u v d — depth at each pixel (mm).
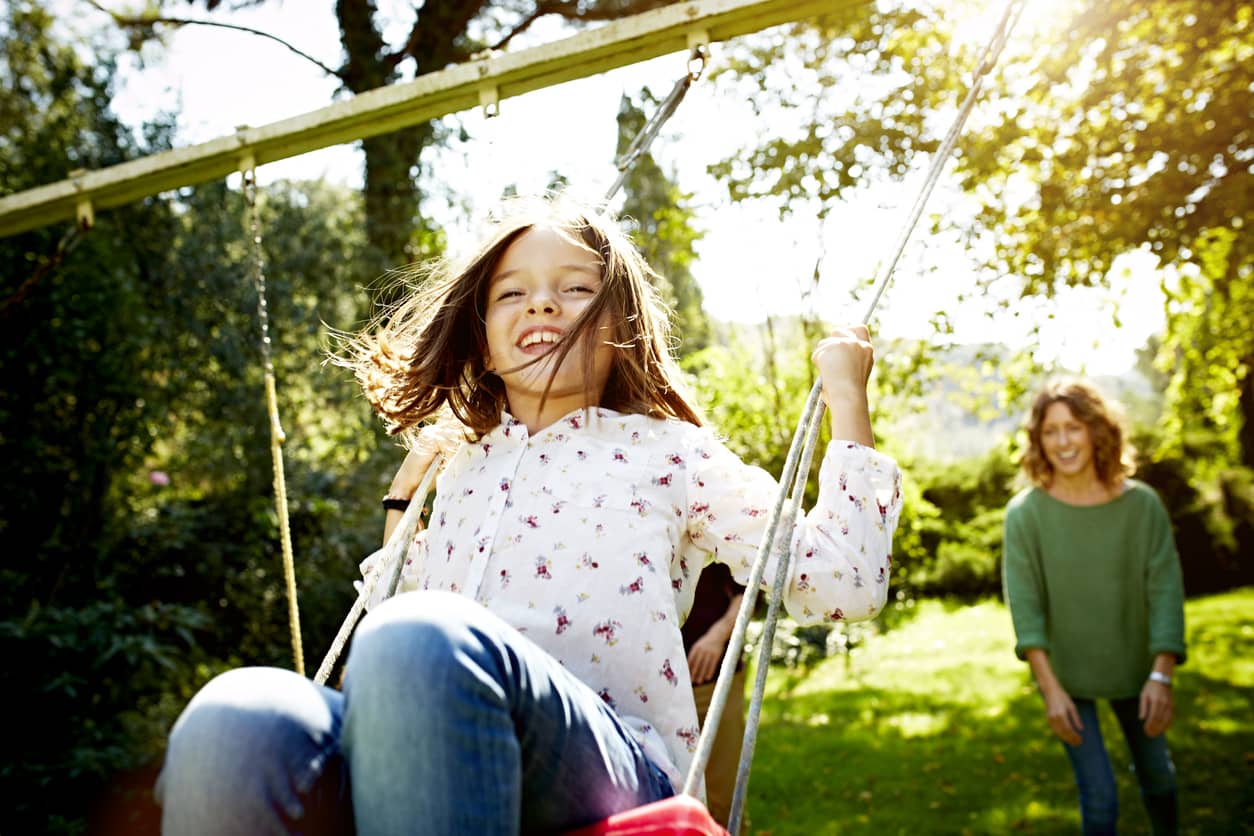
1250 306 7383
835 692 7281
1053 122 5023
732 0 1906
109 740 4633
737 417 5797
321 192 7562
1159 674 2846
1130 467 3020
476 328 1624
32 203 2480
